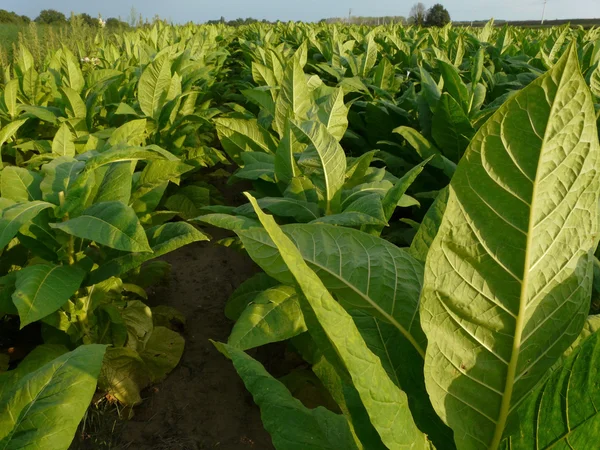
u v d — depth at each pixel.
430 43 10.20
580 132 0.85
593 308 2.21
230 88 9.90
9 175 2.58
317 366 1.48
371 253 1.27
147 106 5.18
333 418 1.42
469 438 1.06
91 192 2.62
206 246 4.92
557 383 0.99
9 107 4.93
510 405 1.05
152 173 3.03
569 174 0.89
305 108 3.83
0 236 2.11
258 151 3.97
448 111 3.90
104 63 8.41
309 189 2.91
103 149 3.34
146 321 3.12
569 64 0.80
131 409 2.77
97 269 2.49
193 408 2.87
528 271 0.95
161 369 3.05
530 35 13.75
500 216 0.92
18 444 1.36
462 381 1.03
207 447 2.62
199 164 5.45
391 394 0.93
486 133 0.87
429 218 1.59
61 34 15.22
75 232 2.14
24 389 1.50
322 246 1.28
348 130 5.24
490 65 7.82
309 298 0.85
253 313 2.14
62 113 5.23
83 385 1.50
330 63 8.18
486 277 0.96
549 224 0.92
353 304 1.25
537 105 0.83
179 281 4.29
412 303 1.22
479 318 0.98
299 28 14.80
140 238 2.12
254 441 2.67
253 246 1.32
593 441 0.95
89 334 2.75
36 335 3.23
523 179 0.88
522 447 1.04
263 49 8.21
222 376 3.12
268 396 1.41
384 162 4.47
